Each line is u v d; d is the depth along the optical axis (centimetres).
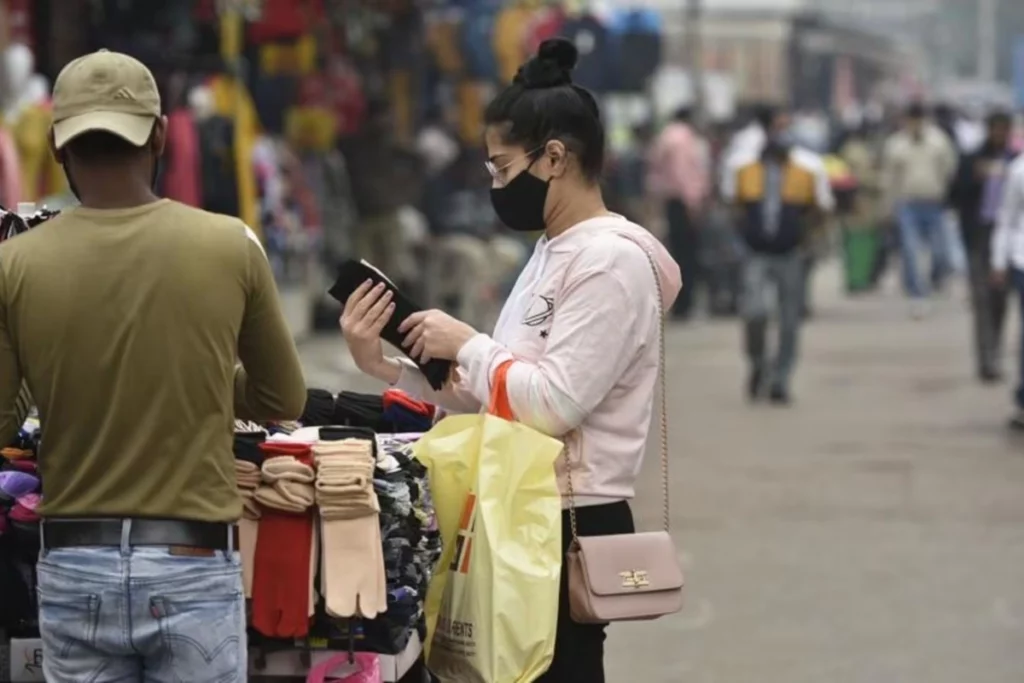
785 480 2731
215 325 979
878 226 6644
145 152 995
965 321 5481
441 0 5009
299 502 1047
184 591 966
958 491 2634
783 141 3591
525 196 1134
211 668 979
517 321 1148
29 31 3178
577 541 1123
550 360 1105
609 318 1101
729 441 3122
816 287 7081
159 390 968
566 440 1130
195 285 976
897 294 6656
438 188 4828
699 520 2428
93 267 973
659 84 8669
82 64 986
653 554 1130
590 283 1104
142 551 962
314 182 4288
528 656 1093
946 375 4094
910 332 5150
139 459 966
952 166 5534
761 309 3638
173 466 970
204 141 3341
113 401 967
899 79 17162
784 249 3597
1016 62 9106
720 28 9838
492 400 1119
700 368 4306
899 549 2248
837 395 3756
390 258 4534
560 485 1126
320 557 1065
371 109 4522
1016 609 1959
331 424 1298
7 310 979
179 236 981
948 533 2342
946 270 6225
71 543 972
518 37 4975
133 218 984
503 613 1089
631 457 1135
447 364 1167
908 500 2564
